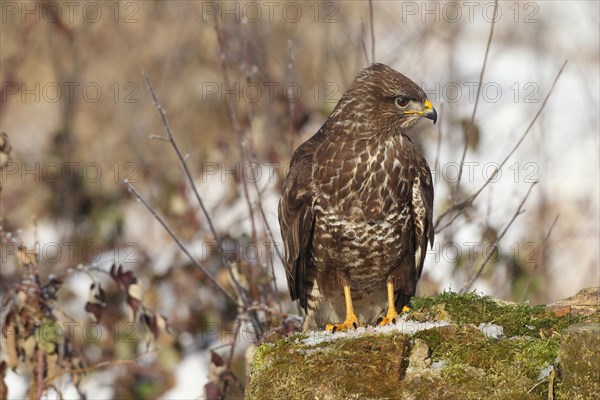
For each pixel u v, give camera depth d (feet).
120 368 43.42
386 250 33.53
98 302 35.86
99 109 62.80
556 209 52.95
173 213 45.09
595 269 50.72
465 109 54.19
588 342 21.39
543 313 25.04
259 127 43.34
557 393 21.88
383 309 35.27
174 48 64.34
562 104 62.80
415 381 22.75
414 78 53.72
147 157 58.80
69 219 51.75
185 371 43.96
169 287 45.14
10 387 42.60
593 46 68.49
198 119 61.62
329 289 34.45
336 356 23.32
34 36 65.87
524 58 66.23
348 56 57.52
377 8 63.62
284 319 35.37
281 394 23.09
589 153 57.67
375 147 33.04
